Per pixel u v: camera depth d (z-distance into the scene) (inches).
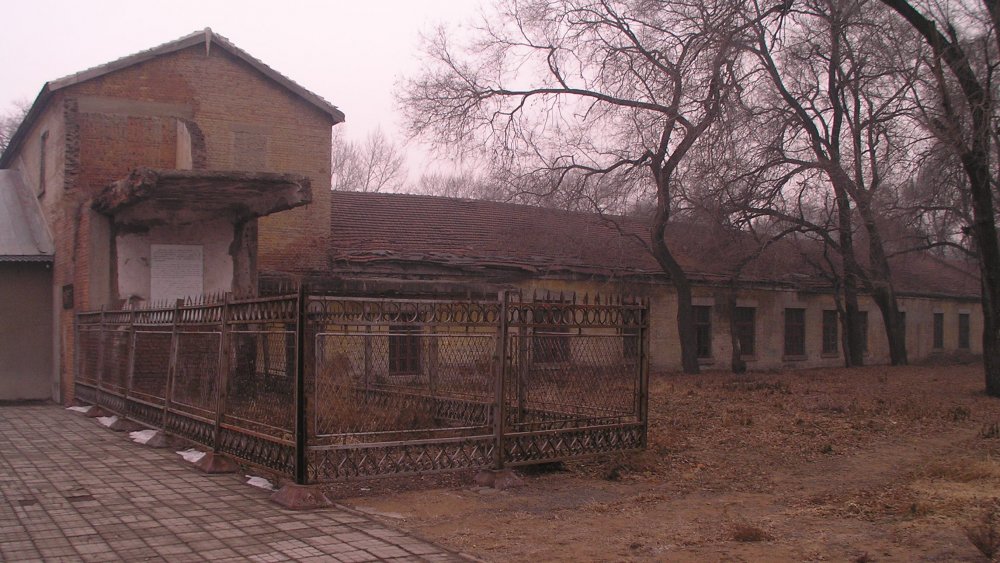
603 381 379.6
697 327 1048.8
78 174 653.9
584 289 898.7
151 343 453.4
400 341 358.9
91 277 597.6
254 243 660.7
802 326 1201.4
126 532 251.3
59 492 308.8
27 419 545.3
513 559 235.3
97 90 721.6
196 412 384.5
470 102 894.4
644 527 275.1
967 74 644.7
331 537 251.1
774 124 787.4
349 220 903.1
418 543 249.0
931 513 282.0
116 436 463.5
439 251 845.8
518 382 361.4
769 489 342.6
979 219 701.9
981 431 486.0
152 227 623.5
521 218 1027.9
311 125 831.7
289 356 309.3
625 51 792.3
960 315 1569.9
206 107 777.6
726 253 974.4
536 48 869.8
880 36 732.7
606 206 898.7
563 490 333.7
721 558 235.3
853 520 281.3
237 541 243.6
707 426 504.4
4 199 806.5
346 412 316.5
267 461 317.7
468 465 332.2
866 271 1059.9
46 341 719.7
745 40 662.5
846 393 717.3
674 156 803.4
